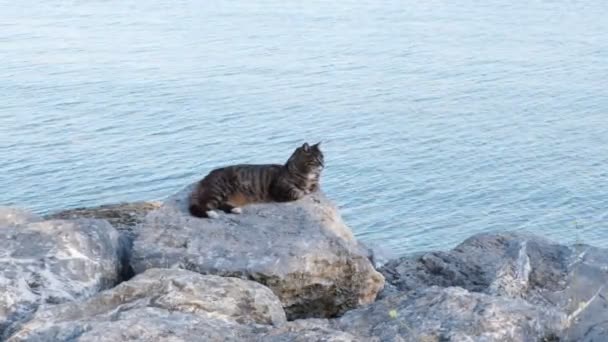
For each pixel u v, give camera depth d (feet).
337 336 23.54
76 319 25.95
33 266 31.24
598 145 416.67
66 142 400.06
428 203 321.73
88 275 31.89
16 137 410.52
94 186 329.11
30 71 616.80
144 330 23.66
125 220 45.29
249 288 28.09
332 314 33.73
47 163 359.25
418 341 24.70
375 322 26.07
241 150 402.31
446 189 339.36
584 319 30.58
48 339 23.77
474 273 35.70
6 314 29.09
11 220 38.24
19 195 315.99
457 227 295.48
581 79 620.49
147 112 483.92
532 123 473.67
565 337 27.84
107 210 47.50
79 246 32.86
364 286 33.65
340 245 33.73
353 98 548.31
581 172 367.86
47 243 32.55
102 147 391.45
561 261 35.09
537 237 37.91
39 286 30.53
